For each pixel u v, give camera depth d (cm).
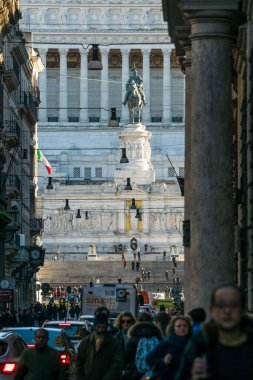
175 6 5778
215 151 4703
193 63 4759
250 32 4634
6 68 14538
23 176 17550
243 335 2286
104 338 3584
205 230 4659
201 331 2297
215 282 4628
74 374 3625
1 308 12400
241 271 5075
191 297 4656
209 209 4675
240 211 5584
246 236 5019
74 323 6538
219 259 4641
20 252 16138
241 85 5575
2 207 12419
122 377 3881
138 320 4109
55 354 3666
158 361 3247
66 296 19725
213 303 2280
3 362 4556
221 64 4728
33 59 19962
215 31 4725
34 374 3625
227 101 4741
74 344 6372
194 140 4728
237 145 6178
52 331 5294
